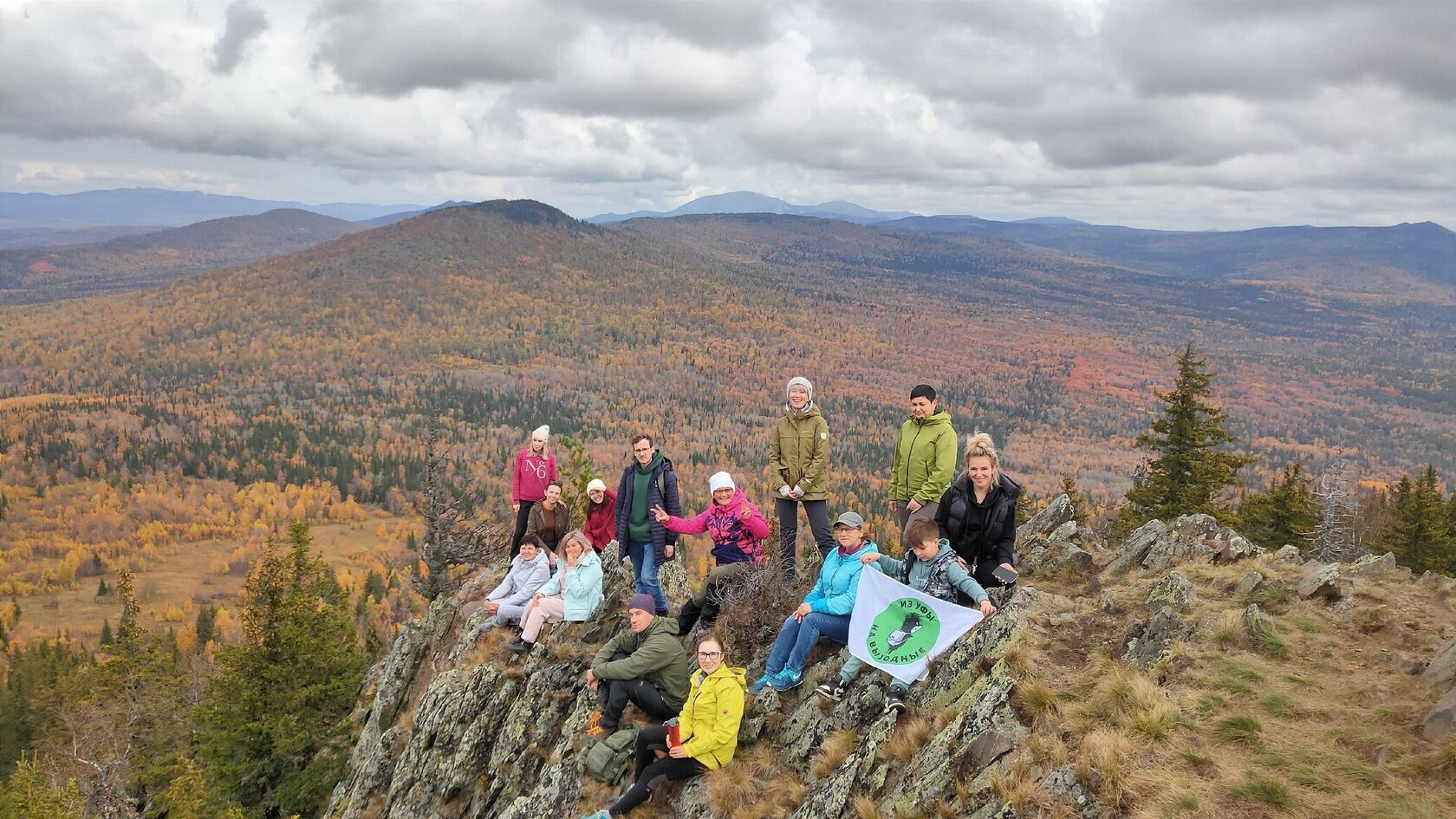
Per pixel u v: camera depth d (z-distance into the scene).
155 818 23.05
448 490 35.88
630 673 9.68
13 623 165.62
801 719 9.16
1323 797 5.68
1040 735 6.87
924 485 11.10
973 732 7.26
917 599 9.09
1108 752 6.26
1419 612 8.23
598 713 10.57
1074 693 7.33
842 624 9.68
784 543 12.29
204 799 20.48
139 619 165.50
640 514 12.92
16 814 20.70
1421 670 7.06
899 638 8.91
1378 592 8.73
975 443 9.45
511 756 11.91
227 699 22.62
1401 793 5.58
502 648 14.20
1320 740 6.32
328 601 27.81
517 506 16.39
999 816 6.27
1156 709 6.70
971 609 8.93
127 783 24.05
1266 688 7.07
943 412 11.48
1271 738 6.38
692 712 8.90
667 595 13.30
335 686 23.39
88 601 180.62
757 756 9.05
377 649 37.75
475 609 17.12
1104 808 5.96
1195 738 6.48
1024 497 29.84
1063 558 11.34
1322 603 8.66
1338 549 35.09
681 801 8.84
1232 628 7.96
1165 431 31.86
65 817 20.42
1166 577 9.20
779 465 12.25
